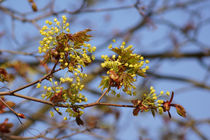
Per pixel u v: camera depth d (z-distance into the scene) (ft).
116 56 3.63
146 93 3.57
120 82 3.51
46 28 3.46
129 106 3.55
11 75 4.51
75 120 3.55
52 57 3.47
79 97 3.51
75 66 3.49
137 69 3.54
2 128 4.02
